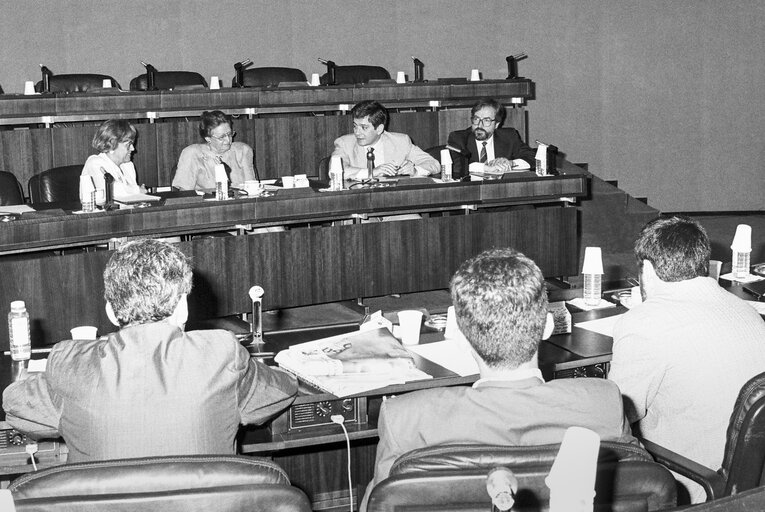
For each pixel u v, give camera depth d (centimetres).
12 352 288
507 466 158
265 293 524
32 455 240
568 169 827
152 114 721
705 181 1014
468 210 584
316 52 945
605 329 319
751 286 390
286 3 930
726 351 247
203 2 905
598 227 824
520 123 835
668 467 234
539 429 177
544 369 281
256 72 810
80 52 873
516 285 181
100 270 466
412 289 569
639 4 982
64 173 555
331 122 773
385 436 182
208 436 199
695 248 258
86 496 145
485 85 817
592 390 182
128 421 193
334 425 256
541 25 977
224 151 603
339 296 548
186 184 598
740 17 991
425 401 181
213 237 506
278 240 524
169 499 146
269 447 248
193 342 204
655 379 250
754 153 1013
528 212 595
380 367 263
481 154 669
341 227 543
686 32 991
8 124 689
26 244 443
